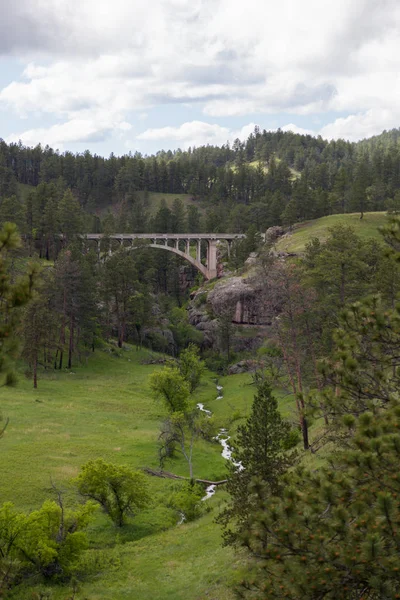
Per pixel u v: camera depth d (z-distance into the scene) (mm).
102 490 31594
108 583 24766
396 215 13766
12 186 172750
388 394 12734
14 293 11102
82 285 77125
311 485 11508
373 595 9742
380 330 13188
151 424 52406
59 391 61594
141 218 166875
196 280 150375
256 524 10625
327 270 47250
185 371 69188
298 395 14281
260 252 105875
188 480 38688
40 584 24250
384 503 9195
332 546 9867
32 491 33406
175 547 28719
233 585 11234
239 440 25906
